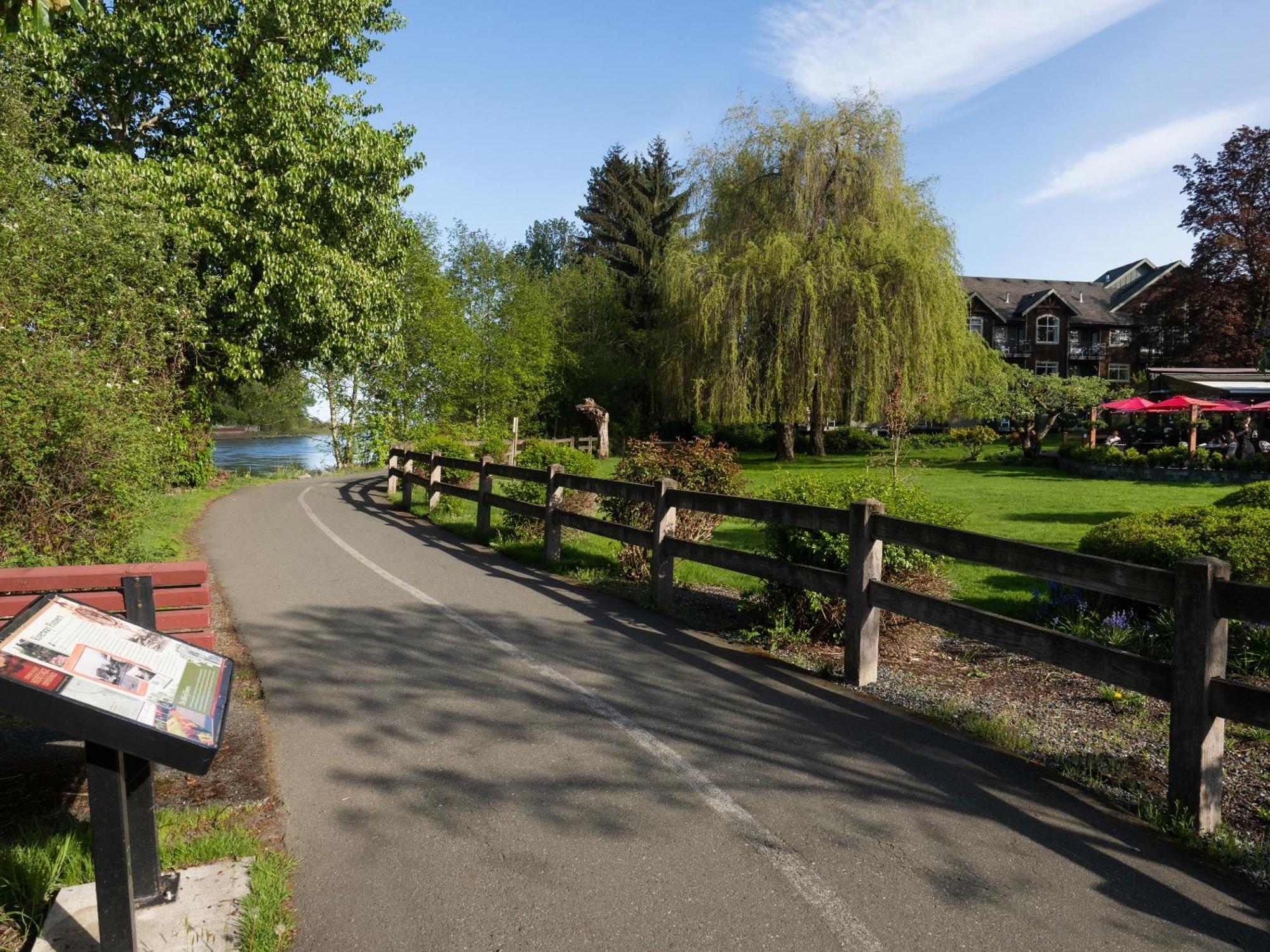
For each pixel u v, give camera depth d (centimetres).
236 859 334
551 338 4247
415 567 979
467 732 470
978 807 386
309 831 360
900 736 471
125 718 220
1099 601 738
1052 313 6153
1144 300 6116
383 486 2159
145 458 813
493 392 3988
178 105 1930
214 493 1914
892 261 2930
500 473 1156
